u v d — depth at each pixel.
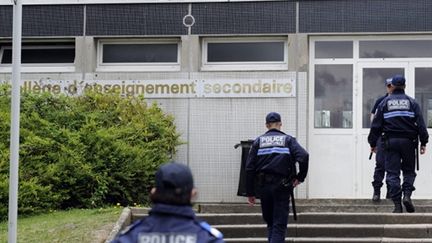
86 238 9.79
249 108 14.38
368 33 14.28
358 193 14.25
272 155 9.34
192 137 14.46
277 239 9.29
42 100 13.48
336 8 14.35
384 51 14.43
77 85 14.80
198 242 3.91
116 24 14.90
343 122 14.38
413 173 10.84
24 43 15.35
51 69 15.09
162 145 13.61
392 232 10.54
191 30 14.67
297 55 14.38
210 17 14.66
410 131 10.66
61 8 15.02
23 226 10.52
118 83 14.72
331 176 14.30
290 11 14.45
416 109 10.67
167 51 15.01
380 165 12.10
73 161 12.26
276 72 14.36
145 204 12.79
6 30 15.18
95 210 11.67
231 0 14.61
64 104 13.59
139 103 14.02
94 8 14.95
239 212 12.05
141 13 14.84
